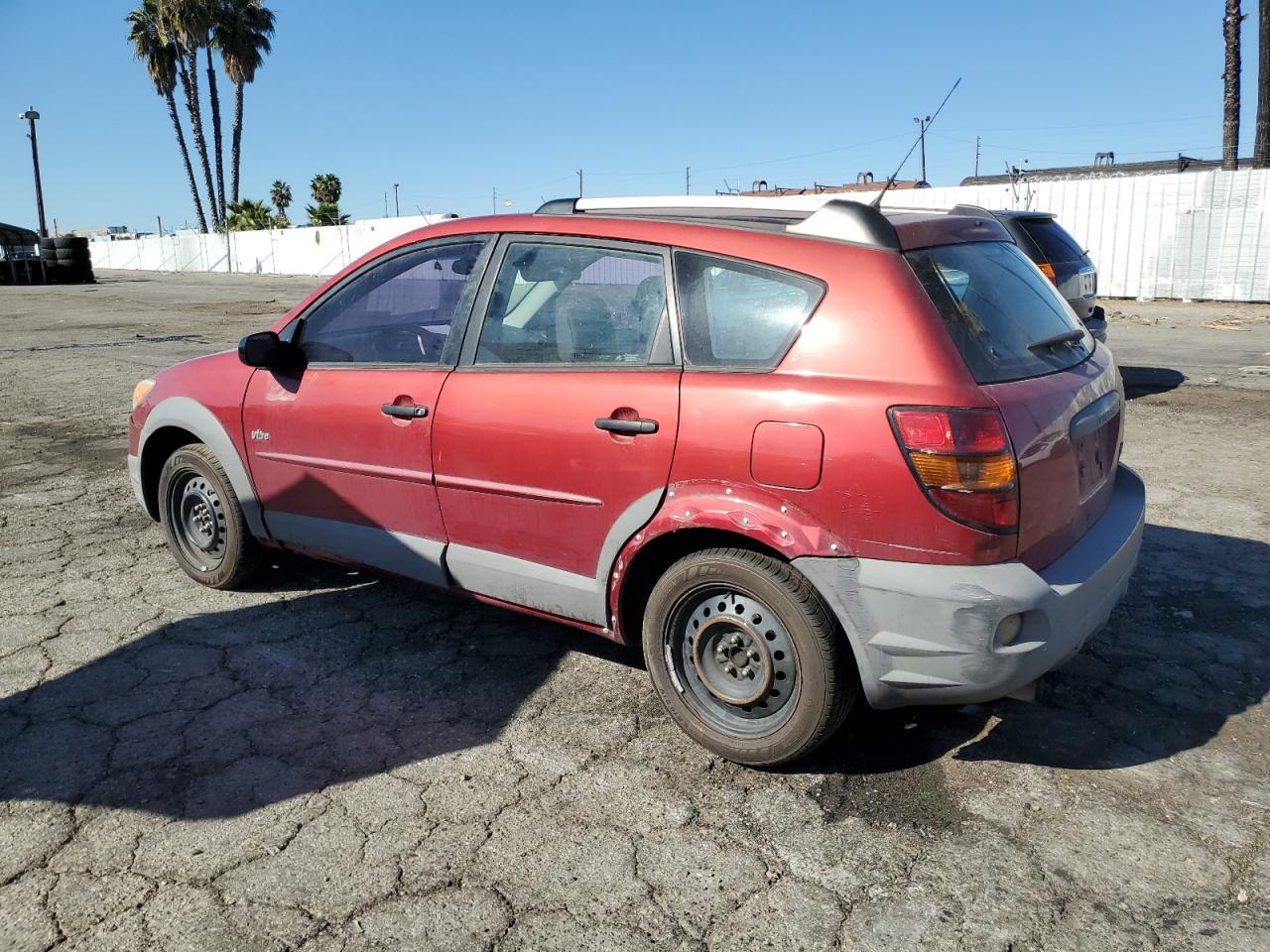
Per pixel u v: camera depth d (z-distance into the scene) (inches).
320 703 139.3
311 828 110.6
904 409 104.7
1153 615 163.9
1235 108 842.8
